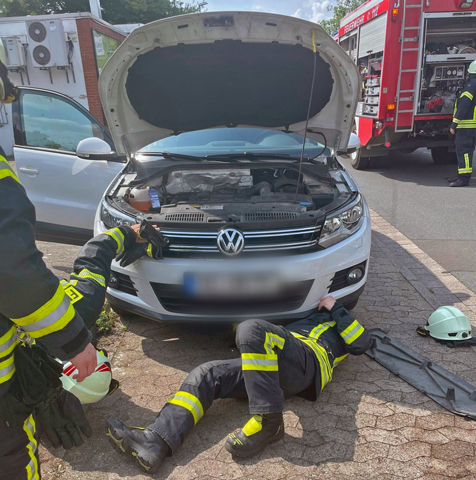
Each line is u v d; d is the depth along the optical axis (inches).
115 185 140.9
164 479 81.7
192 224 108.4
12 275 45.9
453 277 164.9
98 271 78.7
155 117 159.6
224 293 108.1
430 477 80.1
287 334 91.7
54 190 166.4
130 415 98.2
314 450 87.1
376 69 324.8
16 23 474.3
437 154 383.2
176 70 145.3
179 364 116.6
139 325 135.9
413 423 93.3
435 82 319.3
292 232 108.9
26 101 168.9
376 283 161.6
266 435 84.0
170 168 144.0
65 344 52.1
